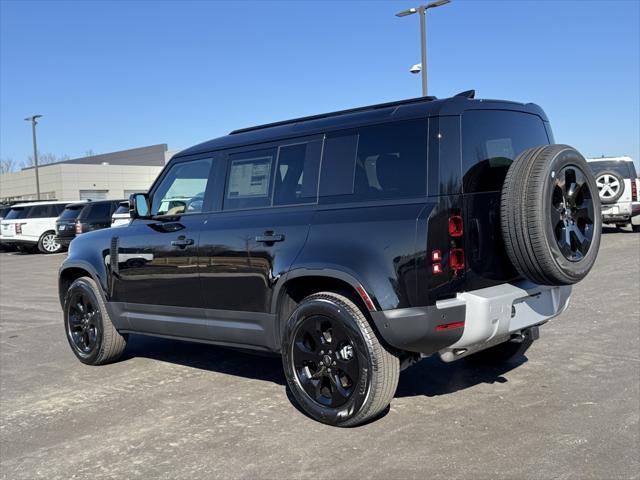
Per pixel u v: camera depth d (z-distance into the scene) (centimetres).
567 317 716
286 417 439
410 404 452
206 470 360
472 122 403
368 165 414
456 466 346
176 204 543
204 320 504
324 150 440
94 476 361
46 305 1044
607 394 452
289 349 434
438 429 401
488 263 398
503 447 368
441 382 501
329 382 421
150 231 550
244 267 464
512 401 448
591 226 414
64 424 450
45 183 5800
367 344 392
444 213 375
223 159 507
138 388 532
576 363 534
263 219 458
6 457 394
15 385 558
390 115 411
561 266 384
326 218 420
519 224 384
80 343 627
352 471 347
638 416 407
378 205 400
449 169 382
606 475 328
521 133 448
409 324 374
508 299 395
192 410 466
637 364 523
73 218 2131
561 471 334
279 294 441
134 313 571
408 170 393
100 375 582
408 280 374
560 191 392
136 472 362
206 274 494
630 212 1653
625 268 1076
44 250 2302
